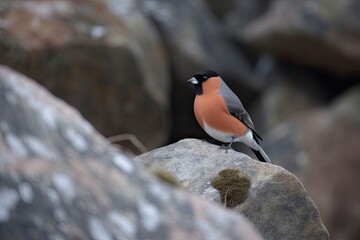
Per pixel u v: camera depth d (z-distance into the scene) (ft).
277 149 57.72
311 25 59.52
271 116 60.95
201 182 24.30
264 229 23.41
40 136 14.02
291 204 23.56
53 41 46.96
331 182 55.16
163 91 54.24
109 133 50.65
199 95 32.89
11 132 13.71
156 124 51.83
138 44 50.90
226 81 61.16
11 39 45.96
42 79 47.37
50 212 13.28
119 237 13.53
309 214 23.59
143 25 54.13
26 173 13.42
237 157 25.05
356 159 56.18
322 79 63.52
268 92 62.59
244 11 67.87
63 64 47.39
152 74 52.54
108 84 48.85
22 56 46.21
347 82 63.00
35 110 14.26
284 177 23.73
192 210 14.38
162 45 58.29
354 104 59.16
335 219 54.08
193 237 13.98
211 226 14.28
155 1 59.93
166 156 25.88
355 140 57.06
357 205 54.39
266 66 64.18
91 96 48.91
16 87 14.29
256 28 62.59
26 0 47.93
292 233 23.53
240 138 32.91
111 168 14.40
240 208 23.44
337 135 57.47
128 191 14.19
